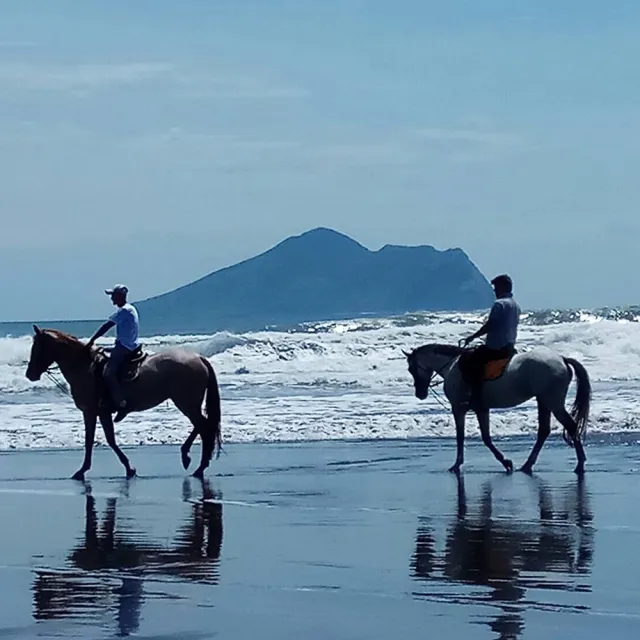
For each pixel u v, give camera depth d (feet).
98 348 62.13
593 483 57.31
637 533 43.57
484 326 61.72
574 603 33.06
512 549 40.75
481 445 74.84
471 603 33.19
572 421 61.21
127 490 56.44
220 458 69.00
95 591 35.04
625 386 113.50
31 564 38.99
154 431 79.77
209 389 62.34
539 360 61.16
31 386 116.06
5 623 31.35
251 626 31.09
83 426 82.28
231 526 46.01
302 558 39.68
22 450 73.82
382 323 191.62
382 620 31.58
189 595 34.53
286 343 146.20
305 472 62.69
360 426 82.64
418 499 52.65
